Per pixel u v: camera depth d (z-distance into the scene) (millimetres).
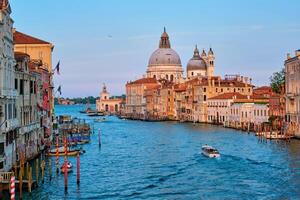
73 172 63406
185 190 53000
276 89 139750
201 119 178750
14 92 56656
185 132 132250
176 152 85438
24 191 48438
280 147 86750
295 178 57469
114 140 111625
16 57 63906
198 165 69562
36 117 72188
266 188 52844
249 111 135500
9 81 54750
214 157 76500
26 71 65000
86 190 52406
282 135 101375
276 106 117688
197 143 100062
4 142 51594
